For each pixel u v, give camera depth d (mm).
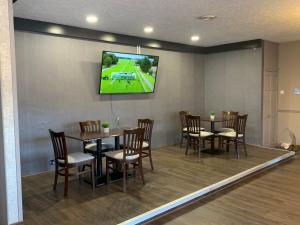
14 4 3764
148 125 4844
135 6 3914
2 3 2846
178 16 4457
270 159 5562
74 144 5227
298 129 6996
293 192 4008
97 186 4078
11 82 2945
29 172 4699
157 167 5039
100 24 4941
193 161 5449
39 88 4746
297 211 3381
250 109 6965
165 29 5414
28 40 4578
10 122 2947
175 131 7219
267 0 3729
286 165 5492
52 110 4922
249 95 6961
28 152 4672
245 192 4023
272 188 4180
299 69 6879
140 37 6145
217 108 7684
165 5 3885
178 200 3549
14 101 2971
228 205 3566
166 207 3381
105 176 4422
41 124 4801
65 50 5035
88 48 5355
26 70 4578
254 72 6820
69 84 5121
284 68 7156
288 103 7137
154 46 6449
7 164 2932
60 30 4875
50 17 4430
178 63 7164
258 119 6820
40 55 4727
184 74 7340
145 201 3535
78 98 5266
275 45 7094
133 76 5918
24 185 4168
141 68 6020
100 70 5527
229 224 3057
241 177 4625
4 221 3031
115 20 4668
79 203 3492
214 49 7535
